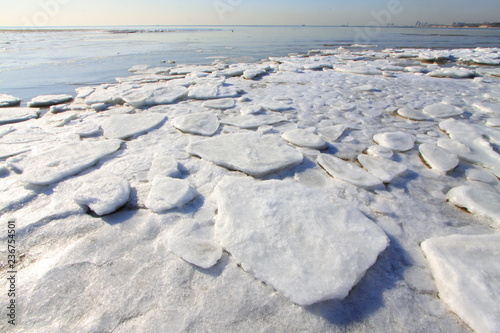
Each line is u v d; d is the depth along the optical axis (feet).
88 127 9.25
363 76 19.69
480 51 36.27
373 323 3.23
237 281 3.72
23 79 18.81
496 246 4.13
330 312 3.34
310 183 6.07
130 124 9.52
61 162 6.76
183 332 3.10
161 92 13.69
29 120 10.34
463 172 6.62
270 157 6.89
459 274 3.70
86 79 19.08
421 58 30.35
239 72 20.59
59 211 5.11
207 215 5.02
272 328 3.16
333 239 4.24
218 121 9.73
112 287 3.64
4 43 49.08
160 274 3.83
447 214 5.16
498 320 3.12
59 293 3.56
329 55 34.96
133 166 6.73
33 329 3.13
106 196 5.32
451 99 13.06
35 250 4.25
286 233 4.35
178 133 8.95
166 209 5.12
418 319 3.28
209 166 6.75
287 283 3.59
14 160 6.86
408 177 6.41
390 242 4.44
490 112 10.98
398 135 8.45
